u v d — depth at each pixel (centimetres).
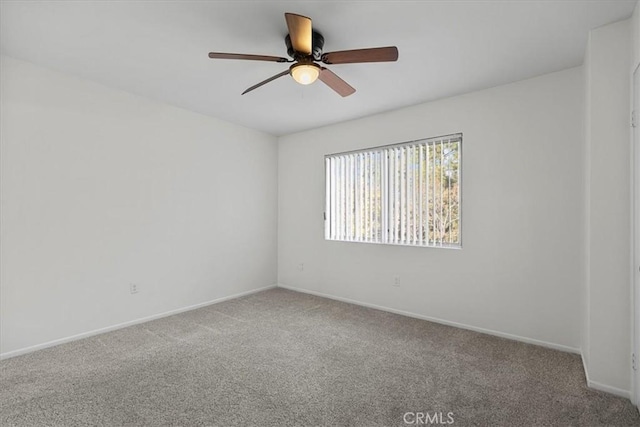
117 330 316
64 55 251
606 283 208
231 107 368
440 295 337
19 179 260
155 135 348
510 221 295
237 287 438
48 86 274
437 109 339
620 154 203
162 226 356
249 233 454
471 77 284
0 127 251
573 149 264
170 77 290
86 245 298
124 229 324
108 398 200
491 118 305
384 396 204
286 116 398
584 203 241
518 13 194
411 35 219
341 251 421
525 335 287
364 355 262
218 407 192
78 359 253
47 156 274
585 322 237
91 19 204
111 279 315
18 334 260
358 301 405
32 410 189
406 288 362
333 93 323
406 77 284
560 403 196
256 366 243
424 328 322
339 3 185
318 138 448
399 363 248
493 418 183
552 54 244
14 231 258
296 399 200
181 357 257
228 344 283
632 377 197
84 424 177
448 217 333
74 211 290
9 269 255
